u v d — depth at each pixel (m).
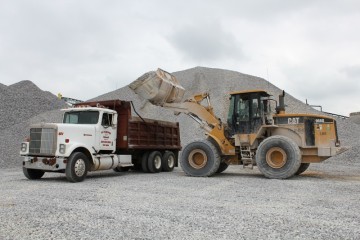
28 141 11.67
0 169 15.88
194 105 14.24
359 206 6.86
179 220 5.57
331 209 6.54
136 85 14.45
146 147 14.81
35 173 11.98
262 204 7.04
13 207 6.51
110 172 15.48
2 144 19.20
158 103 14.70
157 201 7.33
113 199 7.56
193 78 44.22
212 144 13.16
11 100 26.47
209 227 5.16
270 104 13.82
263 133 13.04
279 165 12.02
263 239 4.57
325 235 4.76
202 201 7.36
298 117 12.67
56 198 7.63
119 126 13.95
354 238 4.64
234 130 13.50
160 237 4.62
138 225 5.23
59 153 11.02
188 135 26.98
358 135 28.22
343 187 9.72
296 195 8.27
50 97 31.50
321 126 12.48
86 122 12.84
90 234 4.74
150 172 15.18
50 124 11.32
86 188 9.42
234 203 7.13
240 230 4.99
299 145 12.53
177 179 11.95
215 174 14.02
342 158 21.09
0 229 4.94
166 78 14.78
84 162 11.42
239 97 13.59
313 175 13.58
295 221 5.56
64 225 5.20
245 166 13.25
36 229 4.96
